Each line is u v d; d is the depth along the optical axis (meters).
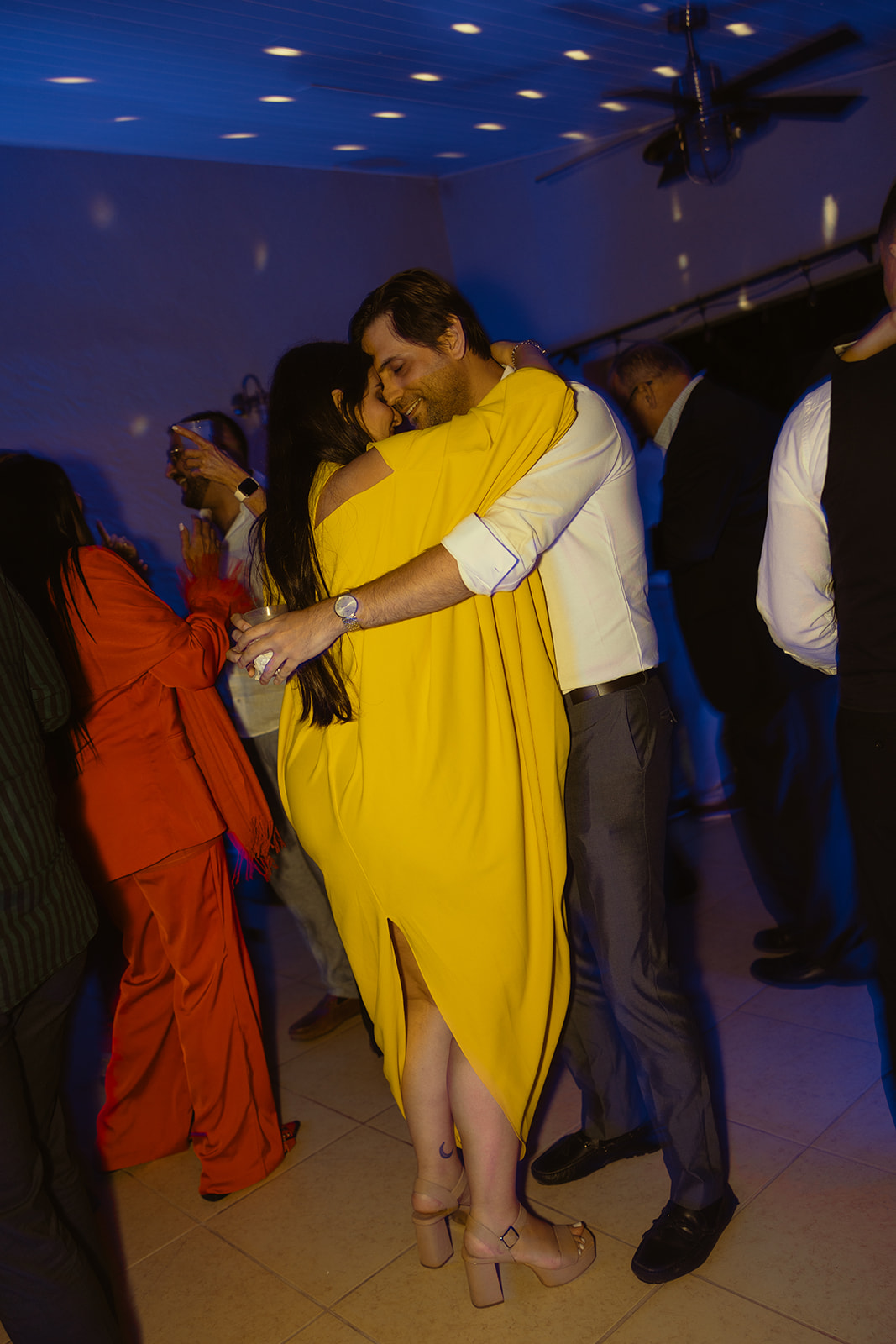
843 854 2.60
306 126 4.44
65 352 4.35
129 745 2.05
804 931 2.61
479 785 1.48
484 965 1.51
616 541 1.62
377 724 1.48
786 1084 2.18
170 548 4.65
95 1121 2.53
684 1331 1.57
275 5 2.91
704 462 2.58
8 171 4.17
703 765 4.04
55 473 2.03
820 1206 1.79
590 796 1.65
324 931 2.78
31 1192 1.38
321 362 1.57
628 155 5.42
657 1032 1.68
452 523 1.44
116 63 3.24
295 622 1.45
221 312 4.94
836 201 4.80
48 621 1.96
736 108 3.56
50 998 1.47
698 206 5.25
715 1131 1.72
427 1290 1.77
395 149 5.17
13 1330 1.41
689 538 2.62
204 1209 2.11
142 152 4.55
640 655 1.66
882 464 1.38
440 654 1.47
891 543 1.39
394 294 1.56
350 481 1.46
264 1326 1.75
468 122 4.73
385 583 1.42
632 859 1.66
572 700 1.64
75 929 1.48
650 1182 1.94
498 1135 1.57
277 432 1.58
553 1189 1.97
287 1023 2.91
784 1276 1.64
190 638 2.04
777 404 5.20
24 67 3.18
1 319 4.16
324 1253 1.91
